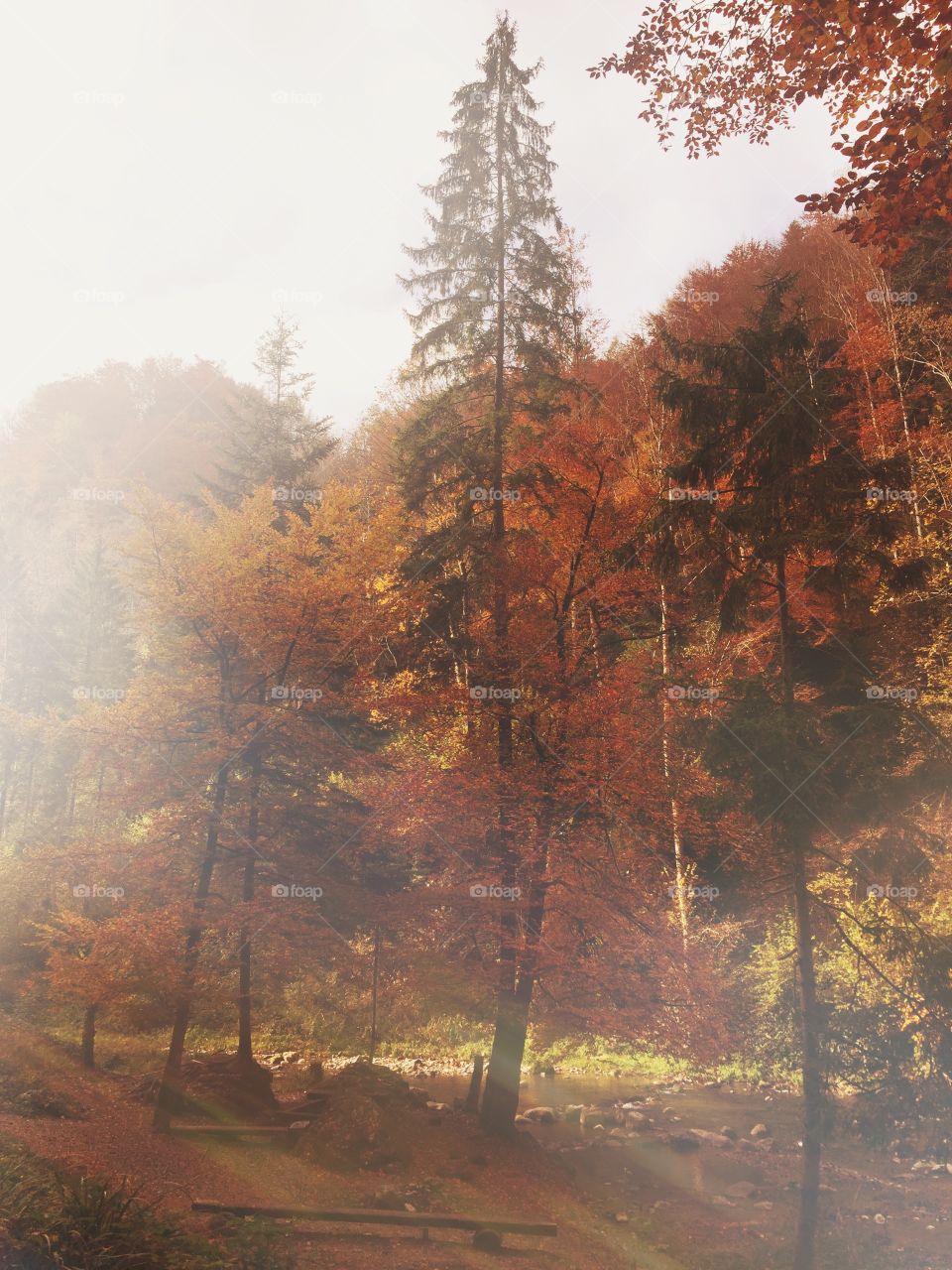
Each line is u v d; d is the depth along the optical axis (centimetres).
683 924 2002
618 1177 1723
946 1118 1667
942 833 1561
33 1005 2584
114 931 1658
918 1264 1296
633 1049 1844
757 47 912
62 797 3503
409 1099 2014
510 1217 1405
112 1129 1568
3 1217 875
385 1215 1309
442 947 1905
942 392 2306
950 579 1767
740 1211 1537
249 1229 1172
